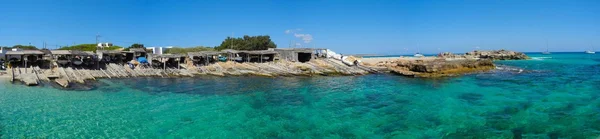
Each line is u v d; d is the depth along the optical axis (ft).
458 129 69.51
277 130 70.69
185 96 113.70
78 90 124.88
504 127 70.18
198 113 86.38
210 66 214.69
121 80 163.22
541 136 63.72
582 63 297.12
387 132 68.59
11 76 149.18
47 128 70.79
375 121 77.36
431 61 216.54
